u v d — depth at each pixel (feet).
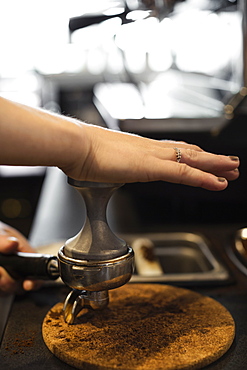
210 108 3.75
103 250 1.50
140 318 1.72
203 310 1.78
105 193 1.52
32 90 11.39
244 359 1.52
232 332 1.61
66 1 10.62
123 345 1.54
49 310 1.84
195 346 1.53
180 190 3.50
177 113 3.55
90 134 1.41
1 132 1.28
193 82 5.60
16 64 12.34
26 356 1.56
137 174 1.44
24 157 1.32
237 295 2.04
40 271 1.84
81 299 1.67
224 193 3.41
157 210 3.46
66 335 1.61
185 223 3.16
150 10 3.64
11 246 1.92
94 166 1.41
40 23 12.35
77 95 8.59
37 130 1.31
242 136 3.23
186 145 1.63
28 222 7.03
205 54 6.29
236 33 4.08
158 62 8.36
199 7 4.20
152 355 1.48
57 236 2.95
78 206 3.56
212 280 2.18
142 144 1.52
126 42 7.62
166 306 1.82
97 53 10.00
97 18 3.72
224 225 3.07
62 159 1.36
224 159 1.58
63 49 11.02
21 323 1.80
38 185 6.95
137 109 3.79
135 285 2.02
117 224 3.22
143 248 2.84
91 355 1.49
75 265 1.50
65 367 1.50
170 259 2.84
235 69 4.23
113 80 8.36
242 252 2.55
